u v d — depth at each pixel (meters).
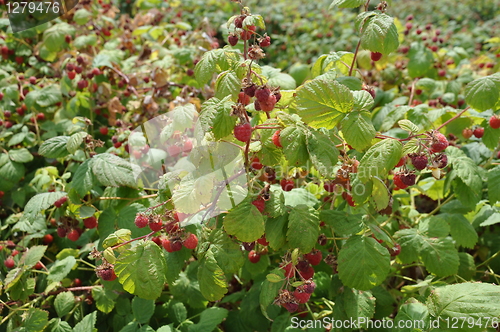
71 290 0.77
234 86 0.55
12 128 1.00
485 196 0.82
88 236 0.86
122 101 1.13
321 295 0.74
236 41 0.62
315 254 0.61
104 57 1.05
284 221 0.58
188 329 0.69
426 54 1.19
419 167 0.54
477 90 0.62
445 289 0.61
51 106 1.11
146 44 1.40
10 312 0.73
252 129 0.53
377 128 0.96
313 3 3.13
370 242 0.59
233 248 0.59
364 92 0.58
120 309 0.74
